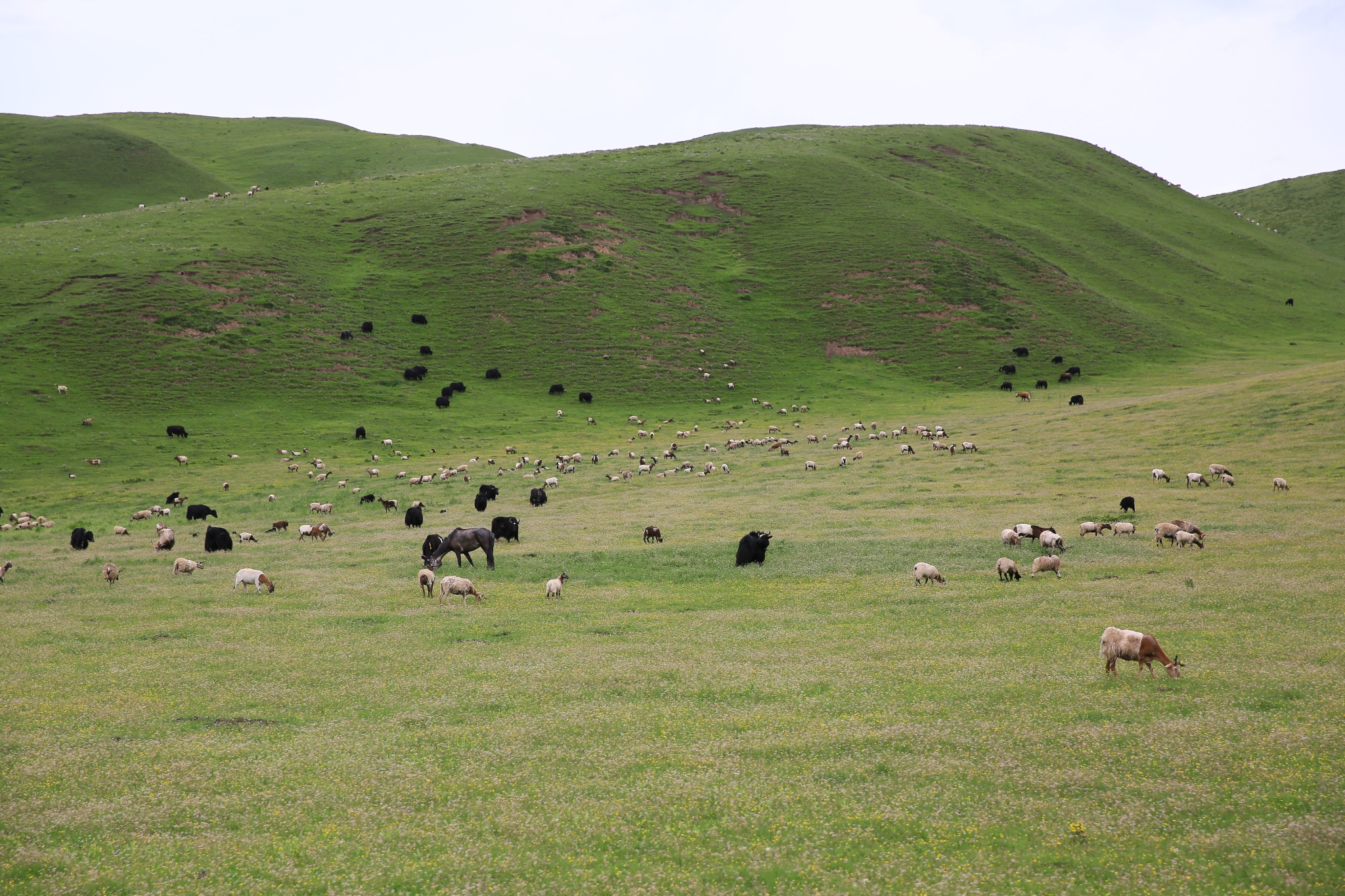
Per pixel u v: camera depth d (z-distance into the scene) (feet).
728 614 81.05
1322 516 115.03
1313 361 328.49
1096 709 50.14
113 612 84.99
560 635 73.31
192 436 242.78
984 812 38.01
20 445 223.10
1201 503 129.90
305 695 57.41
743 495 165.58
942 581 92.89
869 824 37.27
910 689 55.72
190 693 58.29
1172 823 36.32
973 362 340.18
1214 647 62.44
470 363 325.42
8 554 128.47
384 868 34.58
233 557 119.85
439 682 59.57
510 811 39.37
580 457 223.30
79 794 41.68
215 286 341.62
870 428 249.55
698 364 335.47
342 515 160.25
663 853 35.37
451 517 153.69
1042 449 192.03
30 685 60.44
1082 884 32.12
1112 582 87.97
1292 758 41.70
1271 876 31.91
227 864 34.99
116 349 289.53
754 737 47.65
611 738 48.32
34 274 332.60
